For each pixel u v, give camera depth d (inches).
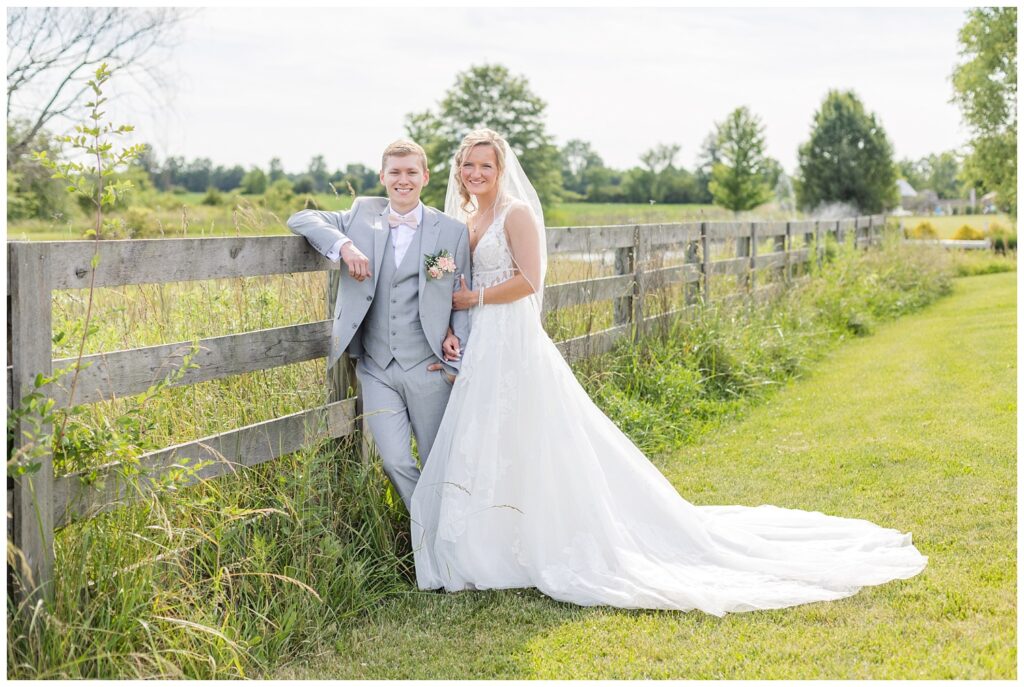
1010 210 1100.5
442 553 149.6
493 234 156.3
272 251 146.9
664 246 305.1
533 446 150.3
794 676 115.4
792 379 323.6
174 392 154.6
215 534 132.2
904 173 3307.1
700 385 280.1
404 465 154.6
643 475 160.9
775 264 434.9
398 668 122.0
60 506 115.7
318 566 138.6
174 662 116.2
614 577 145.3
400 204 154.2
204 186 2297.0
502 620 137.1
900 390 295.4
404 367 154.3
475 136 158.6
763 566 151.1
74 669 108.5
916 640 124.5
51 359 113.3
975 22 1077.1
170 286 174.7
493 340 153.9
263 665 121.2
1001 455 213.6
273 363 149.2
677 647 125.9
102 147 119.0
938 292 623.8
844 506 185.6
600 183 2881.4
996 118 1072.2
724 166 1790.1
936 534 165.8
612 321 276.8
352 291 152.5
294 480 146.3
